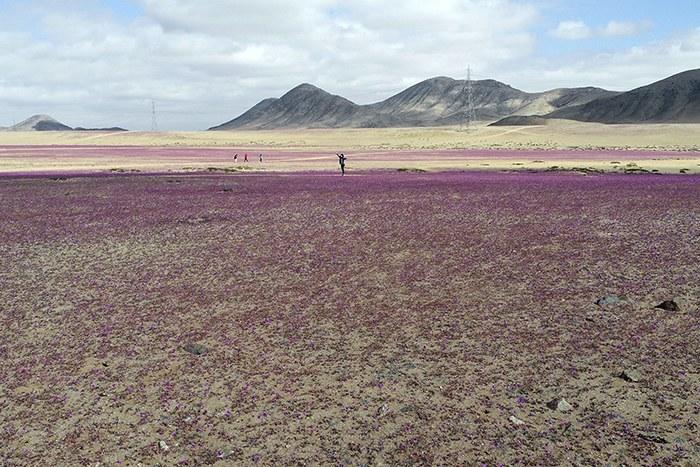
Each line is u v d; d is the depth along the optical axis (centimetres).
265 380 983
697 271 1647
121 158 9375
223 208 3359
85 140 16762
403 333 1199
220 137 17738
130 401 912
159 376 1004
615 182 4603
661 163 6894
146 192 4300
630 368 995
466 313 1324
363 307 1388
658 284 1523
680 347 1082
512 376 976
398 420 836
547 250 2012
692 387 914
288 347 1134
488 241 2203
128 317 1334
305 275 1720
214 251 2103
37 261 1967
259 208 3347
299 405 889
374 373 1002
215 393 935
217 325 1272
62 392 945
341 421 838
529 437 780
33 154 10562
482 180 4981
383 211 3139
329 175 5888
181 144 15188
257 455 751
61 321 1310
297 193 4162
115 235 2473
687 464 709
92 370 1033
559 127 17175
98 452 766
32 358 1092
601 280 1586
